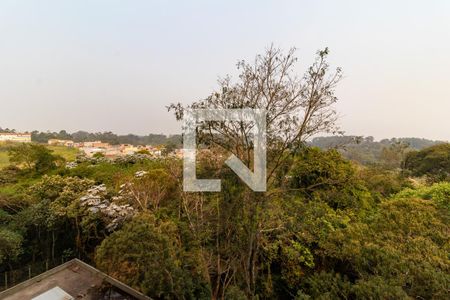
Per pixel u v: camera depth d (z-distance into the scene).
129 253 5.98
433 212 7.54
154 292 5.50
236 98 5.57
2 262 7.93
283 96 5.51
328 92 5.38
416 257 5.31
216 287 6.00
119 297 4.86
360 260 5.78
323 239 6.82
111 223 7.98
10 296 4.81
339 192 7.70
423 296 4.61
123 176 13.16
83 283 5.30
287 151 5.81
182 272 5.93
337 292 5.32
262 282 6.77
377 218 7.63
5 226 9.02
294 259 6.86
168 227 7.42
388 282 4.81
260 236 6.13
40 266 8.89
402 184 15.27
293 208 6.07
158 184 9.73
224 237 6.17
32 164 19.56
